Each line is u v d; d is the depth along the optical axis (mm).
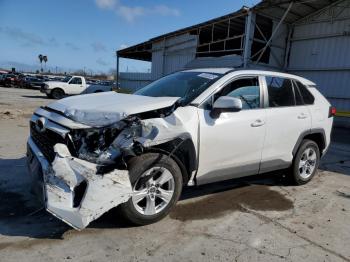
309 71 17750
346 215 4125
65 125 3170
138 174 3248
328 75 16906
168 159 3447
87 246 3045
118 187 3062
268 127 4391
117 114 3197
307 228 3695
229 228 3572
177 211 3920
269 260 2998
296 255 3111
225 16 17156
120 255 2934
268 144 4449
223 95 3973
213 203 4254
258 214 3996
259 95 4418
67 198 2908
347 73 16109
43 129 3443
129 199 3236
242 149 4125
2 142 7234
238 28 19453
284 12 16875
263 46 17984
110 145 3131
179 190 3600
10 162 5590
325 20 16891
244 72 4332
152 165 3326
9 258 2793
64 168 2945
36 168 3328
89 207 2928
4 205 3836
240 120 4043
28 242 3062
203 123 3689
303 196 4742
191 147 3594
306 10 16984
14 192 4238
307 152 5211
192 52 20156
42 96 25891
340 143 10148
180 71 4883
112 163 3107
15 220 3482
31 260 2781
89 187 2936
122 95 4145
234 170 4152
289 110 4758
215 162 3895
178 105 3648
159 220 3588
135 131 3217
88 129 3127
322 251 3215
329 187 5238
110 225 3447
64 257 2855
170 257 2951
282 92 4797
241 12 16297
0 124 9812
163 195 3500
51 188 2916
